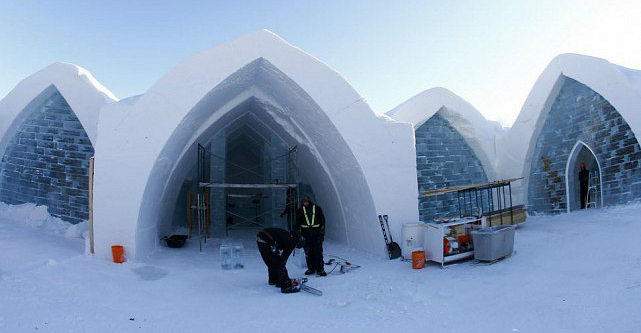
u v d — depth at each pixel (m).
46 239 9.34
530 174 13.40
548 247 7.35
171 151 9.40
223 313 4.89
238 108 11.78
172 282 6.75
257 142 17.81
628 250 6.10
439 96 13.52
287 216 14.48
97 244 8.29
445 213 13.67
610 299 4.21
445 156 13.95
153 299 5.61
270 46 9.30
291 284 6.01
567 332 3.59
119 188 8.44
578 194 14.88
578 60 11.60
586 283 4.91
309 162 12.87
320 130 10.21
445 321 4.30
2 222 10.71
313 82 9.38
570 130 12.28
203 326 4.35
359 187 9.68
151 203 9.34
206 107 9.77
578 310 4.07
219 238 13.42
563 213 12.12
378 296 5.48
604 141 11.30
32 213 11.45
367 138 9.34
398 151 9.44
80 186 11.70
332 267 8.10
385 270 7.48
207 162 14.84
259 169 21.69
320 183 12.91
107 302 5.23
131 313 4.81
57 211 11.71
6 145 12.12
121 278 6.80
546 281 5.29
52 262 6.93
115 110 8.65
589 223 9.09
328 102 9.35
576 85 12.07
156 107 8.68
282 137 13.62
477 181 14.34
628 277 4.82
